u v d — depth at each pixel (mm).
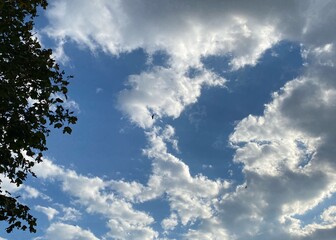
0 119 13070
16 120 13516
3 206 13812
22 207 14328
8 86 12836
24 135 13438
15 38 13281
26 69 13859
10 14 14242
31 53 14117
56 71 14875
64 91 14703
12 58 13344
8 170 14336
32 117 13805
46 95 14125
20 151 14539
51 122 14516
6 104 12938
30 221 14422
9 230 14188
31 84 14359
